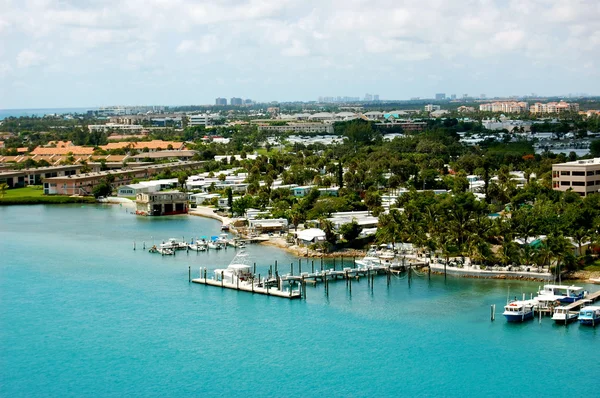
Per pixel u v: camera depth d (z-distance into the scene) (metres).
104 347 175.62
